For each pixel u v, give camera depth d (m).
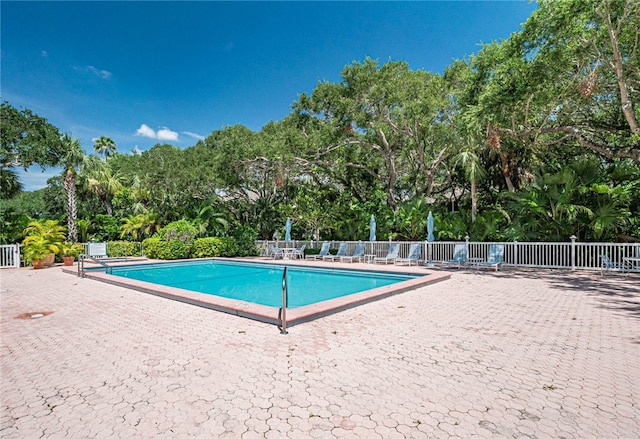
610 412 2.85
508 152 18.14
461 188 24.11
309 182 24.72
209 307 6.91
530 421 2.73
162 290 8.28
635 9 10.98
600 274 11.25
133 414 2.89
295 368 3.83
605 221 12.26
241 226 22.00
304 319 5.76
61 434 2.61
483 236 15.45
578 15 11.22
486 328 5.38
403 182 26.52
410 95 17.44
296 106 21.28
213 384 3.45
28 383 3.52
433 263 15.37
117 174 28.67
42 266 14.93
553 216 13.84
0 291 9.23
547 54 12.05
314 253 19.11
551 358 4.07
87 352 4.43
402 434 2.56
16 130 16.58
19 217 18.61
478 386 3.36
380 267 13.80
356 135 21.67
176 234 18.27
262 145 18.97
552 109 14.59
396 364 3.93
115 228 23.09
